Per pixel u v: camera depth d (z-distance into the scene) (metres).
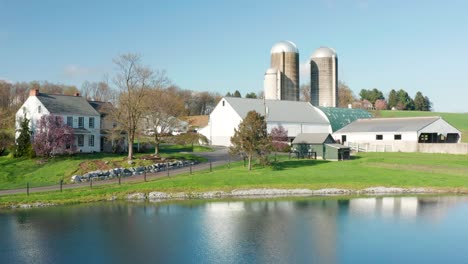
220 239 38.09
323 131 115.88
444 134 98.75
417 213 46.91
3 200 50.28
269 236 38.84
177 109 94.94
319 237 38.62
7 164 67.25
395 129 97.50
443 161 77.62
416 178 62.97
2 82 155.00
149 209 48.75
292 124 110.44
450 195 56.31
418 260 33.16
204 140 104.12
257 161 72.19
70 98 84.38
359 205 50.56
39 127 73.00
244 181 60.09
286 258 33.47
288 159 78.75
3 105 147.75
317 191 57.72
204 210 48.34
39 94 80.44
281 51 135.88
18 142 72.06
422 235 39.22
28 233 39.72
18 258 33.53
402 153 90.38
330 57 141.38
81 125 80.94
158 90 81.12
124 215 46.12
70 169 65.50
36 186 58.09
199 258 33.44
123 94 73.50
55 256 33.97
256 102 113.38
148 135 84.56
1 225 42.16
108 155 76.44
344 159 80.25
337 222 43.41
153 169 68.88
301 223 43.00
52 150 71.00
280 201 52.75
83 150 80.62
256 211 47.84
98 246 36.12
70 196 52.84
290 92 136.00
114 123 87.00
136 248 35.75
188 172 66.12
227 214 46.56
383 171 67.12
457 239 38.06
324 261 32.81
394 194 57.03
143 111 75.06
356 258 33.50
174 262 32.50
